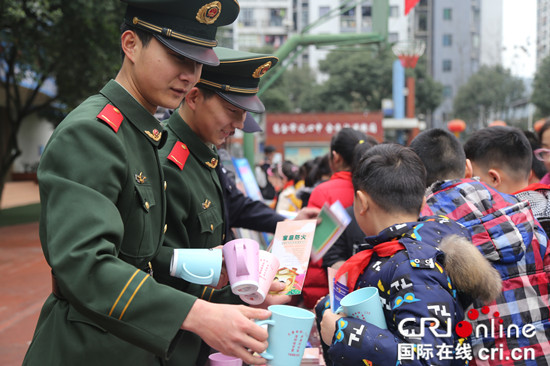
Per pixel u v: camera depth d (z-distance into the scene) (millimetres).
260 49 40188
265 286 1508
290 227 1832
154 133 1479
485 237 1688
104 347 1345
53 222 1199
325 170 4395
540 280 1670
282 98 32500
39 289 5902
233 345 1191
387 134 30000
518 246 1667
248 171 3367
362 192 1707
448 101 46438
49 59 11695
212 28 1447
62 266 1159
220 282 1621
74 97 11719
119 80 1484
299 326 1396
